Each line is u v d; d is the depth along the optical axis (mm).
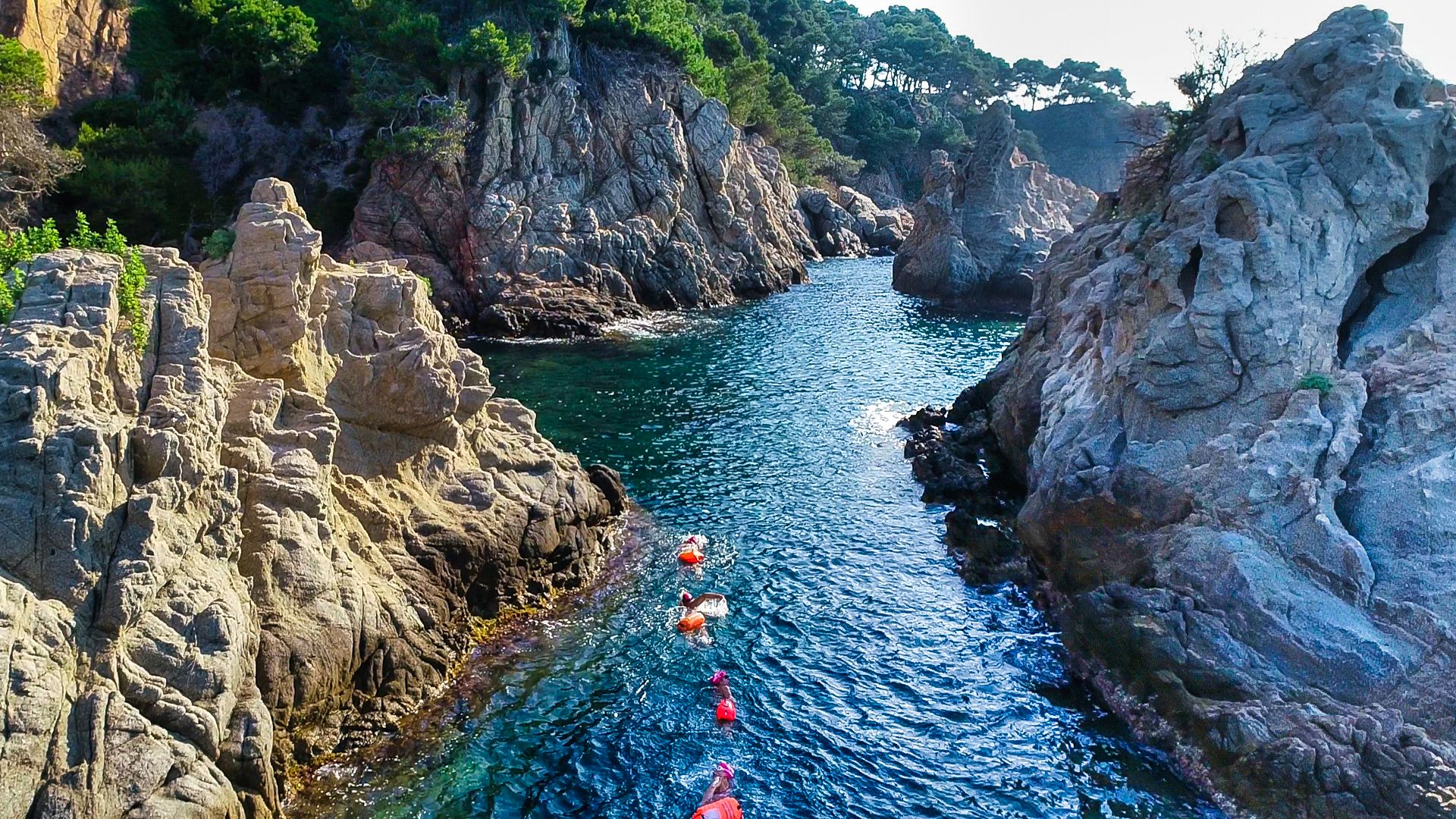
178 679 17812
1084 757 22812
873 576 32406
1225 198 28250
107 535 17297
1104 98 191750
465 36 79250
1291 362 26484
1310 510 23672
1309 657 21875
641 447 45844
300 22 83125
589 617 29328
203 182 76062
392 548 26422
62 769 15461
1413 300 28406
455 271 77000
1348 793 19734
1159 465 26984
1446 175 29328
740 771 22297
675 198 89688
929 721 24297
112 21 81625
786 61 160750
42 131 69375
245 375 24469
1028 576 31984
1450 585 21891
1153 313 29344
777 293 97125
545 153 82688
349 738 22453
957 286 89625
